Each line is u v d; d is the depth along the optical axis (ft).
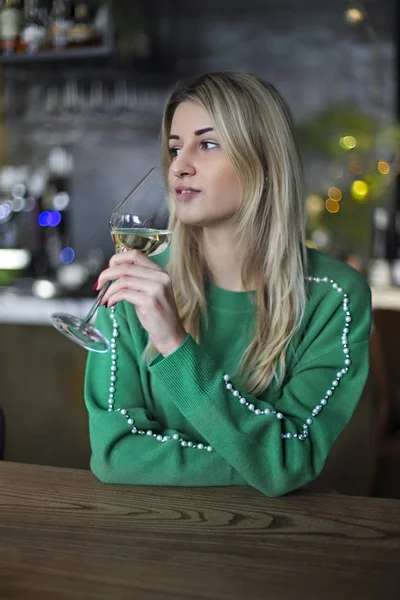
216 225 4.52
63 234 14.48
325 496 3.65
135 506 3.47
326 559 2.91
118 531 3.16
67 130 17.93
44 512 3.36
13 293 12.08
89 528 3.18
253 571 2.81
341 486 8.42
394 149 16.78
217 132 4.25
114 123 17.49
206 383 3.82
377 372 8.08
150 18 17.87
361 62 17.93
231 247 4.58
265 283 4.60
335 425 4.21
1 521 3.25
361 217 14.40
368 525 3.25
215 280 4.72
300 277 4.55
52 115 16.80
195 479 3.86
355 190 14.44
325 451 4.07
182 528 3.20
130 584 2.70
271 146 4.43
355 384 4.43
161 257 5.11
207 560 2.89
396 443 7.78
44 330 11.16
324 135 17.98
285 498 3.61
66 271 13.10
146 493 3.67
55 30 11.74
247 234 4.49
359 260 13.47
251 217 4.38
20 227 14.14
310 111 18.19
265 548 3.01
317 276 4.72
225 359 4.64
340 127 17.93
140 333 4.55
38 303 11.75
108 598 2.60
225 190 4.32
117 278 3.75
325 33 18.01
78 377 10.38
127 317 4.58
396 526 3.24
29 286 12.63
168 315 3.74
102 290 3.85
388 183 14.82
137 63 15.47
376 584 2.72
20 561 2.86
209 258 4.66
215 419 3.81
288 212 4.52
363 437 9.25
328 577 2.77
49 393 10.17
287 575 2.78
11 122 17.33
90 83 15.76
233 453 3.79
